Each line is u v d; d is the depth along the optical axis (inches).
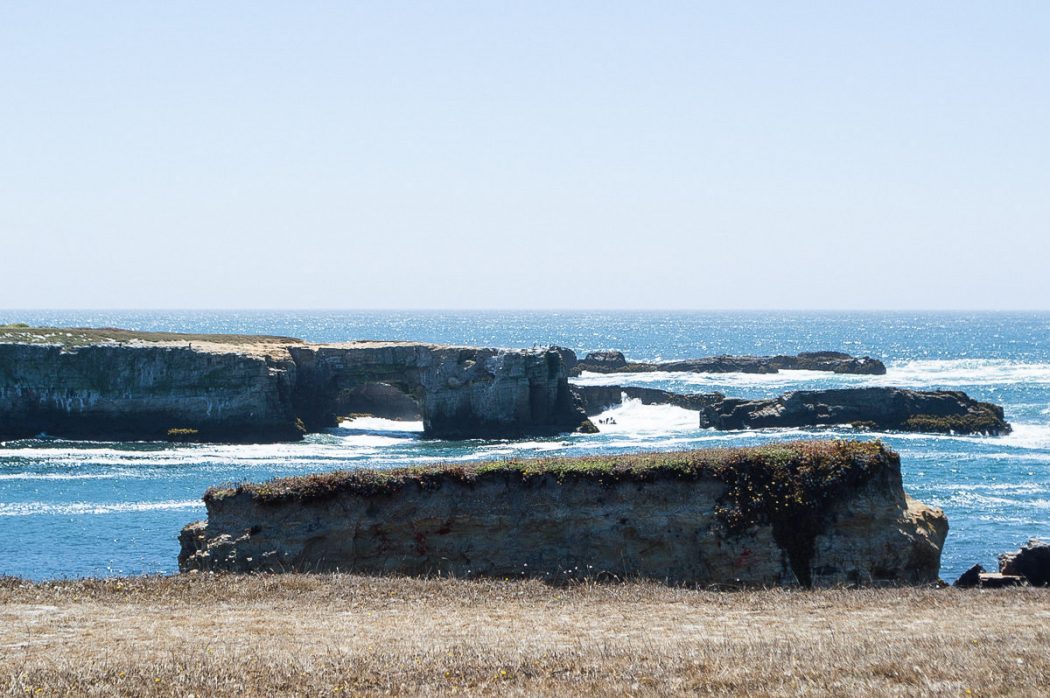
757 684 865.5
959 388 7632.9
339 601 1333.7
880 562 1599.4
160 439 4815.5
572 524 1648.6
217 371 4916.3
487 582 1493.6
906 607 1285.7
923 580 1625.2
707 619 1203.9
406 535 1657.2
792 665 920.9
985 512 2977.4
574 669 926.4
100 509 3041.3
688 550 1616.6
